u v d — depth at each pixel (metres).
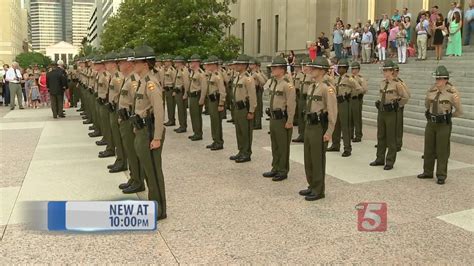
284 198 7.20
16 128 14.88
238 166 9.44
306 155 7.21
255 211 6.56
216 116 11.14
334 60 20.08
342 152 11.00
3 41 110.88
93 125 13.33
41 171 8.98
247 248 5.28
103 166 9.38
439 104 8.02
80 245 5.36
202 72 12.41
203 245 5.37
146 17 25.77
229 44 25.41
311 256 5.08
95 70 11.13
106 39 36.53
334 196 7.31
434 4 22.73
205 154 10.69
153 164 6.07
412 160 10.02
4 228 5.89
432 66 16.75
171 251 5.20
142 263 4.90
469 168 9.23
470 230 5.83
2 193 7.46
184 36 24.77
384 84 9.19
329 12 27.66
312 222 6.12
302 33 28.17
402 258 5.02
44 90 23.00
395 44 19.78
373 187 7.84
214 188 7.75
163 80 15.05
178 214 6.43
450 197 7.23
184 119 13.95
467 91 13.77
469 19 18.73
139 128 6.06
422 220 6.19
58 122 16.28
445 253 5.14
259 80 14.27
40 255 5.10
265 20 31.22
